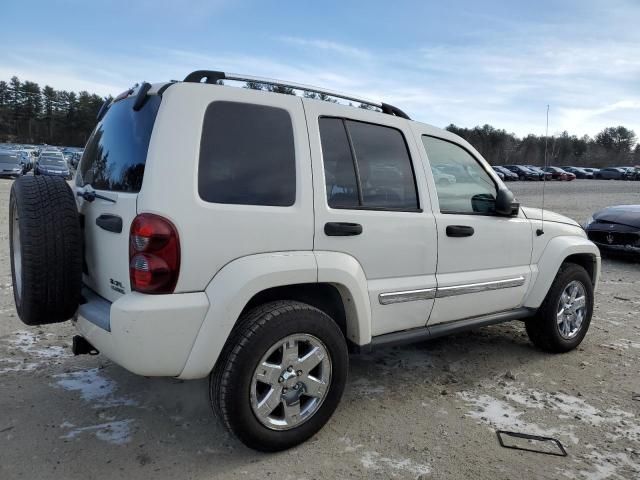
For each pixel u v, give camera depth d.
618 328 5.45
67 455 2.79
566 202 22.41
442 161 3.81
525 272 4.22
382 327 3.36
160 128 2.57
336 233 3.00
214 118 2.72
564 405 3.61
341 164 3.16
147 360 2.50
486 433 3.19
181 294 2.54
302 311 2.84
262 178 2.80
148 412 3.28
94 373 3.83
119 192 2.73
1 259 7.18
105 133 3.25
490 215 4.02
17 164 27.34
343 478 2.68
